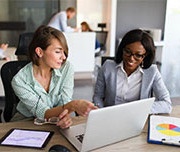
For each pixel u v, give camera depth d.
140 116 1.18
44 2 6.79
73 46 4.72
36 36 1.47
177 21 5.54
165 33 5.73
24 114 1.57
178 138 1.20
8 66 1.79
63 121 1.30
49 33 1.44
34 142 1.16
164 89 1.73
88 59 4.92
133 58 1.62
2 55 3.64
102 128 1.06
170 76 4.91
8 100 1.79
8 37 6.75
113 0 6.18
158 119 1.41
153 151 1.11
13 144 1.14
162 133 1.25
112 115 1.05
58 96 1.56
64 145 1.14
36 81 1.49
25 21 6.81
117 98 1.80
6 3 6.60
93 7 6.79
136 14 6.35
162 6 6.30
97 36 5.91
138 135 1.24
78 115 1.45
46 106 1.46
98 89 1.88
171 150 1.13
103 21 6.77
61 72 1.58
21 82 1.47
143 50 1.60
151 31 5.91
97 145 1.10
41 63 1.48
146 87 1.73
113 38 6.35
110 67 1.81
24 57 3.32
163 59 5.64
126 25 6.40
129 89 1.76
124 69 1.75
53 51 1.42
